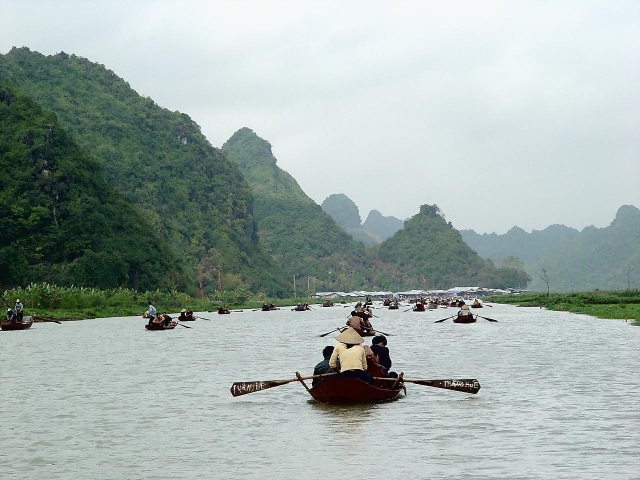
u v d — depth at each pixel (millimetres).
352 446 14477
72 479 12523
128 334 56156
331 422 17016
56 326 71312
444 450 13945
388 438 15125
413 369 27094
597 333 46812
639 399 19266
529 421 16516
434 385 19656
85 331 61312
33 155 159125
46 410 19078
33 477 12672
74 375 27109
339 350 19656
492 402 19234
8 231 147125
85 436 15852
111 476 12664
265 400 20375
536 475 12109
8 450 14617
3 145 160000
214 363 31047
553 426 15922
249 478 12375
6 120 166625
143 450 14508
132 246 159125
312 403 19828
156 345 43156
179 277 164875
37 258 144125
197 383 24234
